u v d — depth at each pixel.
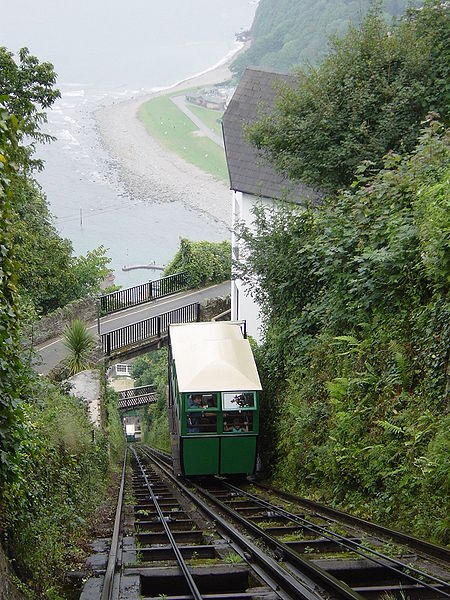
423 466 10.48
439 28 20.77
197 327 20.92
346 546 9.33
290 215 19.97
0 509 7.74
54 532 9.33
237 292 32.84
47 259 31.47
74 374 26.70
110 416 30.94
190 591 7.78
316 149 21.11
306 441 15.42
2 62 26.08
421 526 9.92
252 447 18.80
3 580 6.25
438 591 7.20
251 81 34.69
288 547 9.10
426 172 14.73
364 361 14.02
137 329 32.84
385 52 21.02
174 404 21.02
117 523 11.33
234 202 34.03
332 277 16.83
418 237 12.87
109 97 131.88
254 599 7.45
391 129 20.03
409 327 13.15
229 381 18.80
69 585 8.36
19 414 7.76
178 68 156.75
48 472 10.80
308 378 16.91
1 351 7.54
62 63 162.50
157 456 29.27
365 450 12.38
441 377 11.44
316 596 7.06
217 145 97.88
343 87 20.95
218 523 11.79
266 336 21.30
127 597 7.54
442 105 20.33
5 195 7.29
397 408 12.27
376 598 7.38
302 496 14.43
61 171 88.94
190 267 41.81
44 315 32.44
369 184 16.84
